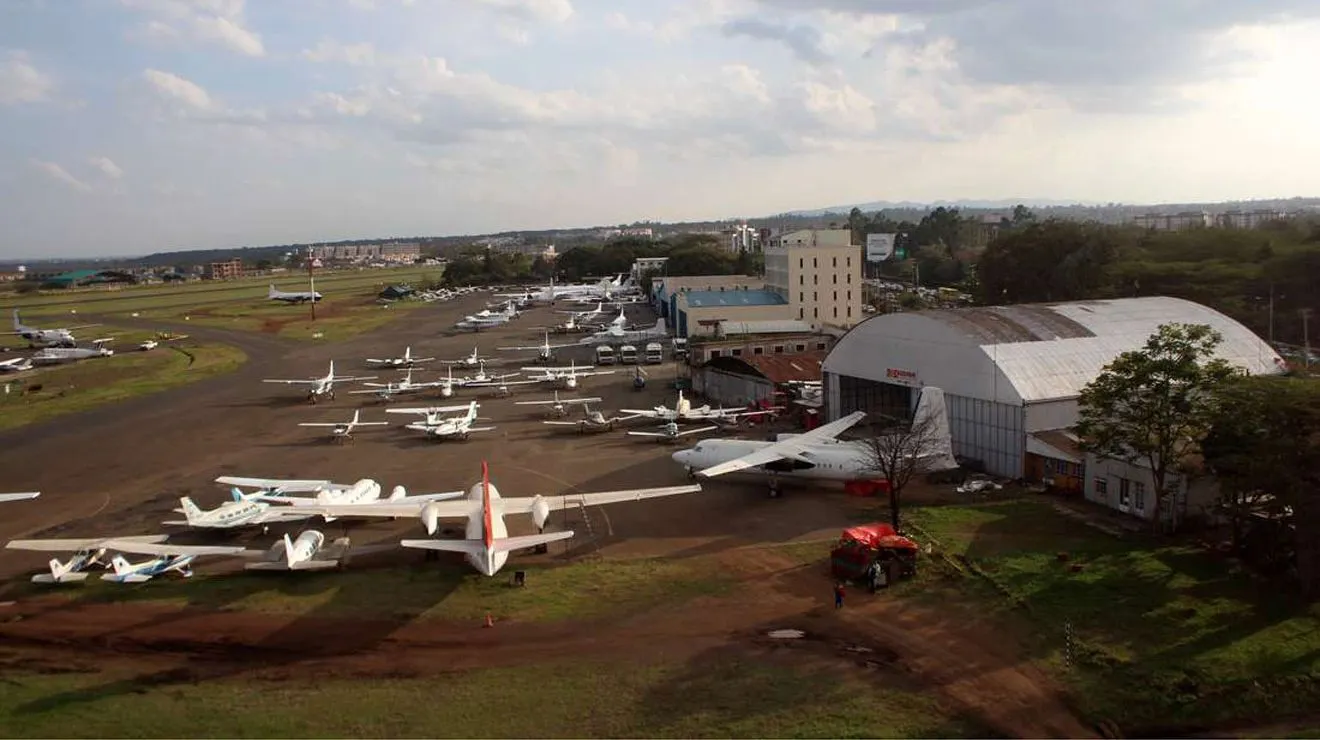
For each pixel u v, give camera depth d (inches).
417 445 3093.0
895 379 2839.6
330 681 1342.3
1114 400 1905.8
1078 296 5142.7
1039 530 1925.4
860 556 1678.2
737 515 2150.6
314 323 7834.6
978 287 6033.5
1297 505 1504.7
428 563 1863.9
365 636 1499.8
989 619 1497.3
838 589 1573.6
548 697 1273.4
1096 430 1951.3
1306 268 4539.9
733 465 2235.5
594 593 1668.3
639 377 4195.4
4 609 1654.8
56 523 2241.6
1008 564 1718.8
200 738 1178.0
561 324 7372.1
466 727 1195.9
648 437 3102.9
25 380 4837.6
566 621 1542.8
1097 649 1363.2
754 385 3629.4
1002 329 2652.6
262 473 2736.2
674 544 1947.6
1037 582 1627.7
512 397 4060.0
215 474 2733.8
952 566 1727.4
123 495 2506.2
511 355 5541.3
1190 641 1384.1
